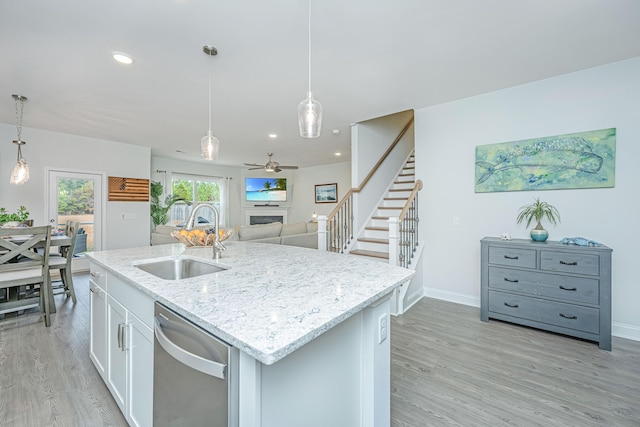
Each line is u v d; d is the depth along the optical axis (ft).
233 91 10.38
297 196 30.53
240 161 26.11
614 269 8.65
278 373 2.89
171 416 3.65
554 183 9.52
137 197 18.74
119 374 5.20
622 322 8.56
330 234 14.24
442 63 8.52
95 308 6.59
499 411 5.51
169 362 3.64
